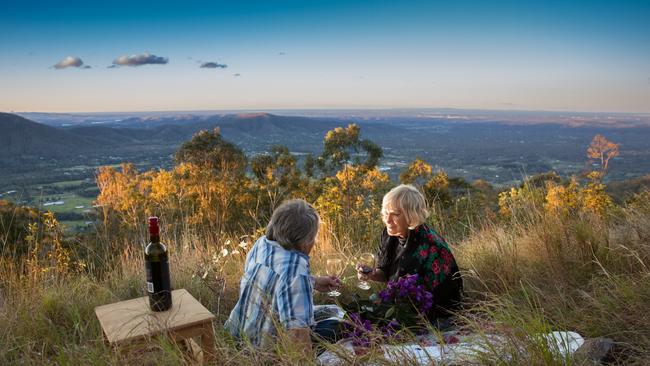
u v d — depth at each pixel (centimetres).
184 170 2086
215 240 430
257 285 211
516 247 337
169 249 385
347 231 490
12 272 311
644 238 312
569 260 301
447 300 265
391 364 172
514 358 166
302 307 197
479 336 185
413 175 1675
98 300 293
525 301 259
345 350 186
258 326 207
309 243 215
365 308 238
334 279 253
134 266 360
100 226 452
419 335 234
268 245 215
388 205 272
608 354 187
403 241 280
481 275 311
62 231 421
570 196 402
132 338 180
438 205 498
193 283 321
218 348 191
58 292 297
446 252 266
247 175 2184
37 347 233
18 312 256
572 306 244
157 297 201
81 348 198
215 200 1458
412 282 243
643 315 207
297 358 173
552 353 166
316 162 2056
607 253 301
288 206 216
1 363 196
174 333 191
